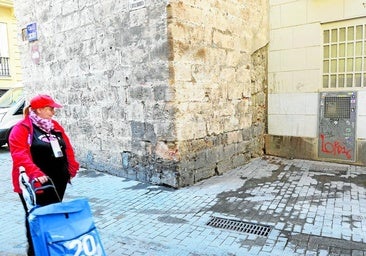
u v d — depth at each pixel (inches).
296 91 265.1
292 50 263.9
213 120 223.9
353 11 233.8
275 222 148.7
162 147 203.0
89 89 242.4
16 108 359.3
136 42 205.6
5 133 340.5
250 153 268.7
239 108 251.0
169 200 181.8
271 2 270.4
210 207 169.6
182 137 199.2
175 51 191.8
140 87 208.4
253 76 267.9
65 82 261.3
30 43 286.7
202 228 146.3
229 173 232.8
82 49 241.1
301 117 264.7
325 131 253.3
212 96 222.1
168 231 144.5
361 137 238.2
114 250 129.3
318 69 252.8
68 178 130.6
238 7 241.9
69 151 131.6
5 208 181.8
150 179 212.5
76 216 97.6
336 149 249.8
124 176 229.1
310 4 251.1
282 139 275.7
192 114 206.1
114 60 220.8
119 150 229.1
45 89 281.7
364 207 162.4
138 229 147.6
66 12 247.1
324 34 250.4
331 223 145.4
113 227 150.5
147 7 196.5
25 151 115.5
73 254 90.7
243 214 159.2
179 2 191.9
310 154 262.8
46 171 121.5
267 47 276.8
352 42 238.2
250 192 189.9
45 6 264.1
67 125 267.3
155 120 203.8
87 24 233.6
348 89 241.6
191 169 207.0
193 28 202.8
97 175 237.3
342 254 119.9
